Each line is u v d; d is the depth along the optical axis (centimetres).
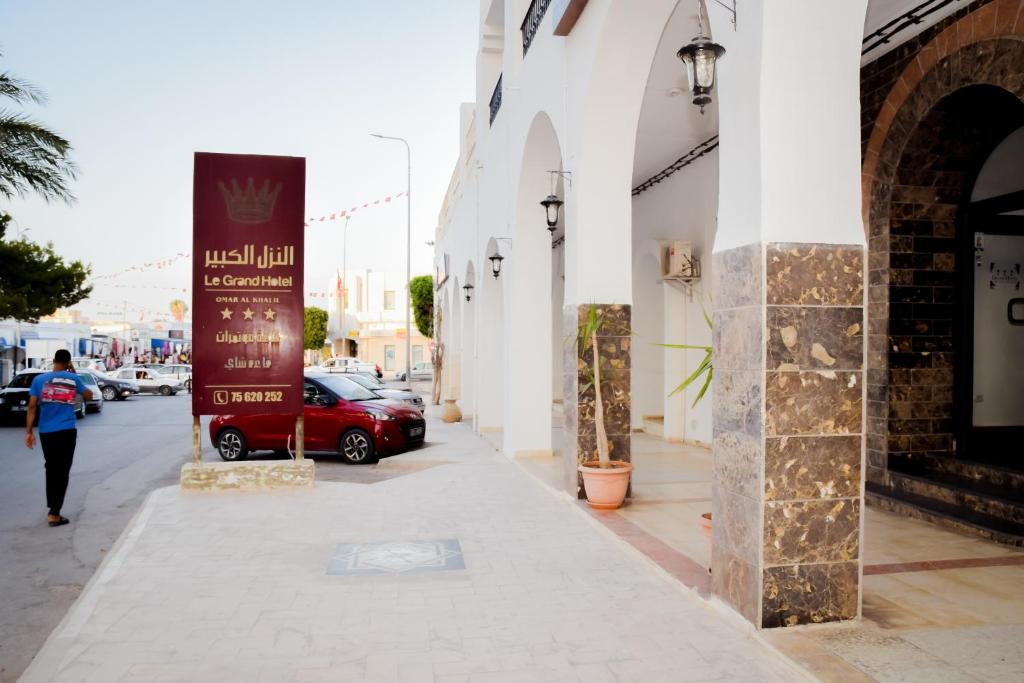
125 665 377
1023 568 502
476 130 1575
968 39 617
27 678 363
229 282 870
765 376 387
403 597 479
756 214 394
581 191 748
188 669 371
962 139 696
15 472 1084
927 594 450
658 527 639
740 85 409
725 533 427
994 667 346
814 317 394
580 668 367
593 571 533
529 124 972
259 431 1159
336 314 5812
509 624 429
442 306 2536
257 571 540
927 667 346
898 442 727
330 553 587
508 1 1152
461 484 892
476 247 1569
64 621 447
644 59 704
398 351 5612
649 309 1470
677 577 496
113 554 595
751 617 399
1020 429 752
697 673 358
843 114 398
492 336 1493
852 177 400
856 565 402
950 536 588
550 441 1084
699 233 1176
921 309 731
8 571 586
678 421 1259
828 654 362
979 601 437
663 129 1055
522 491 845
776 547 391
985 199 711
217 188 866
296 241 879
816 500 395
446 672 365
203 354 866
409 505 770
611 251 755
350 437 1132
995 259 739
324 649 395
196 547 607
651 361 1472
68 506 839
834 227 397
